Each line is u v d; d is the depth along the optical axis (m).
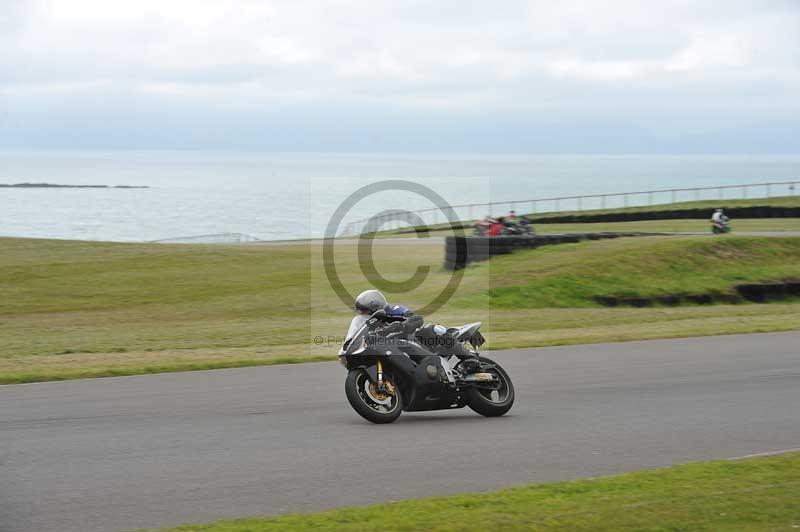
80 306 26.81
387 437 9.65
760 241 36.38
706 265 33.34
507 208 113.94
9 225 125.44
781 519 6.40
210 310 25.88
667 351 17.44
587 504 6.77
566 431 10.02
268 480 7.77
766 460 8.36
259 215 132.75
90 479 7.77
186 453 8.81
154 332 21.77
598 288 29.38
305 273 31.45
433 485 7.65
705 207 59.53
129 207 173.75
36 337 20.88
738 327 21.94
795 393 12.65
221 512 6.81
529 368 15.30
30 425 10.28
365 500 7.18
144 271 32.50
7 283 29.97
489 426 10.32
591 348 18.00
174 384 13.61
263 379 14.16
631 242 34.59
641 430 10.09
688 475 7.77
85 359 16.73
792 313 27.09
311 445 9.20
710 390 12.95
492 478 7.90
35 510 6.84
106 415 10.96
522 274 29.89
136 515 6.72
